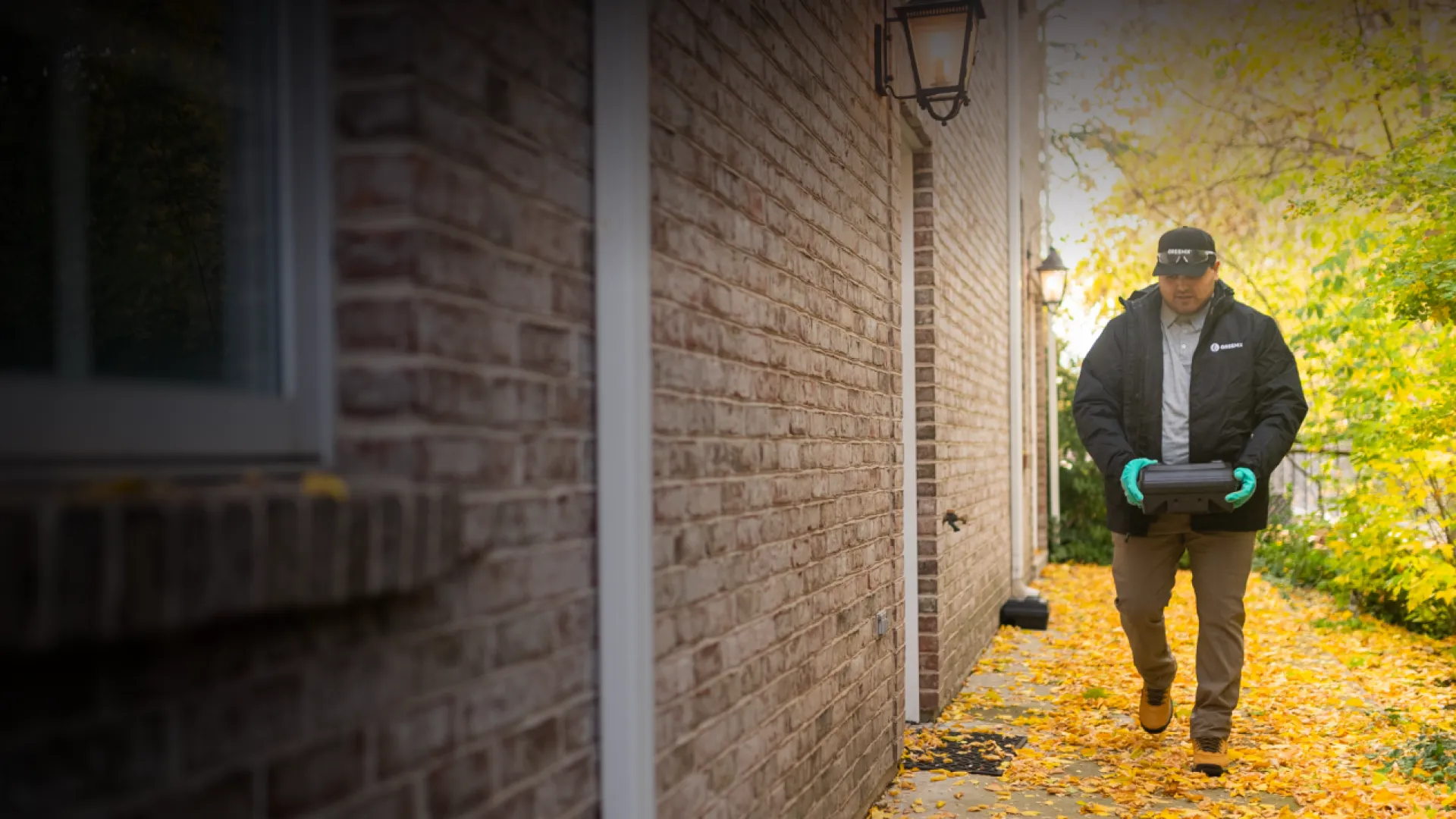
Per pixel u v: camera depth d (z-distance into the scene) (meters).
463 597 1.54
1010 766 4.26
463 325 1.53
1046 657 6.78
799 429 2.99
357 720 1.33
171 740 1.09
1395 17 8.32
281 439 1.39
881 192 4.09
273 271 1.46
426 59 1.46
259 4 1.53
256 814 1.19
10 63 1.91
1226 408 4.26
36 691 0.97
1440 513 6.58
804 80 3.13
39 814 0.98
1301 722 4.93
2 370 1.34
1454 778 3.93
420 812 1.44
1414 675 5.83
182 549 1.02
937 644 5.10
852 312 3.62
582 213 1.91
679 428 2.16
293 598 1.14
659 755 2.02
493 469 1.60
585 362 1.90
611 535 1.90
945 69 4.20
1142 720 4.65
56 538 0.92
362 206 1.43
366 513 1.24
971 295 6.57
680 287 2.19
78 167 1.95
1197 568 4.29
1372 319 6.61
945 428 5.42
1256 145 10.33
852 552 3.53
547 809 1.75
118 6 1.97
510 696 1.65
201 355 1.60
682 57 2.23
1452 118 6.04
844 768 3.37
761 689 2.62
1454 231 5.48
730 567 2.43
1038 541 11.85
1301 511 9.87
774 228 2.82
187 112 1.94
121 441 1.21
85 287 1.91
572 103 1.88
